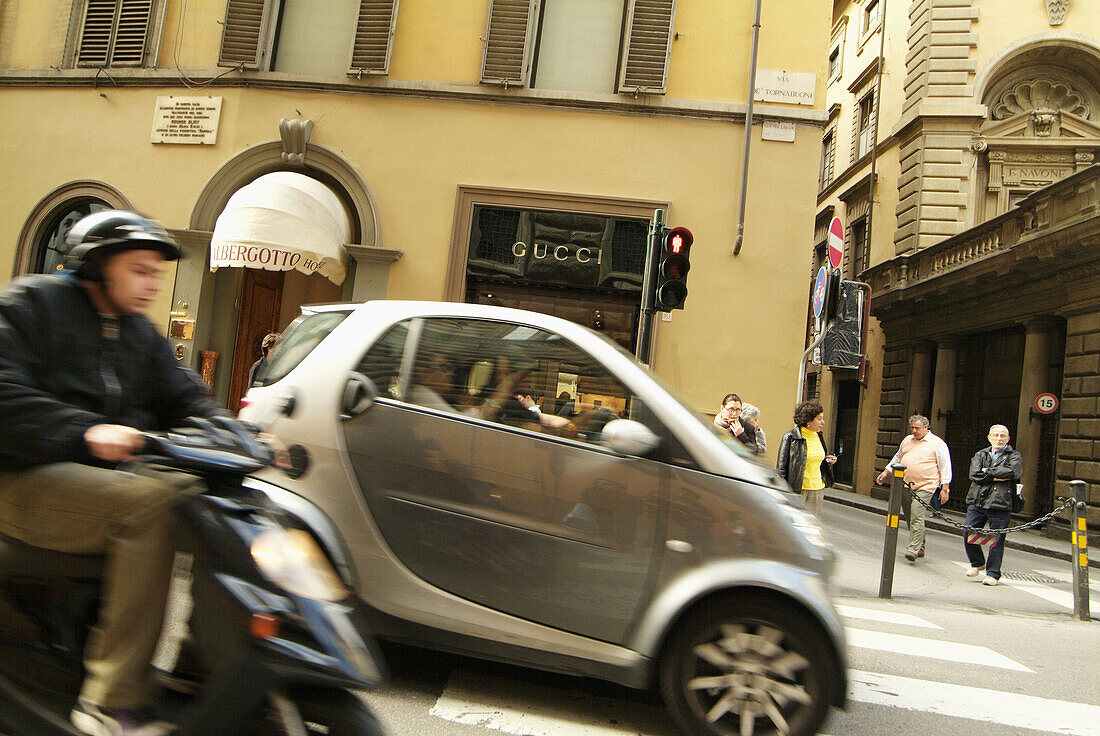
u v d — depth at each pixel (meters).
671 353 10.97
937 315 20.92
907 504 11.06
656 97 11.25
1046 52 21.44
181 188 11.87
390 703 3.61
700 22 11.36
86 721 2.07
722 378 10.88
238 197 10.83
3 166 12.49
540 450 3.51
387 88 11.58
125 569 2.10
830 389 27.48
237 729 2.02
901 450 11.02
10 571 2.24
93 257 2.36
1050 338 16.91
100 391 2.41
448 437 3.56
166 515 2.14
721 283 11.02
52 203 12.28
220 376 12.00
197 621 2.10
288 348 4.07
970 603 8.04
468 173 11.45
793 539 3.40
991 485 9.40
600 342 3.71
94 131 12.24
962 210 21.59
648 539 3.40
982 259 17.56
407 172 11.50
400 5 11.73
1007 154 21.59
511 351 3.71
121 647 2.08
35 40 12.70
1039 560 12.63
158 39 12.18
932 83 22.00
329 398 3.69
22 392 2.13
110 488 2.13
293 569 2.15
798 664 3.29
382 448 3.58
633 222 11.23
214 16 12.07
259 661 2.01
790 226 10.99
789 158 11.06
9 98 12.57
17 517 2.21
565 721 3.58
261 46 11.80
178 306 11.60
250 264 10.51
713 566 3.35
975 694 4.66
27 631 2.26
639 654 3.35
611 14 11.66
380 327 3.80
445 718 3.49
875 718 4.08
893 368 23.38
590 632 3.40
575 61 11.64
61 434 2.12
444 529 3.50
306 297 13.50
